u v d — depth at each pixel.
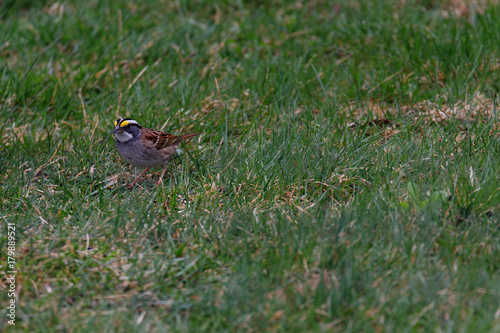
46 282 7.92
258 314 7.10
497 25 14.80
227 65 15.01
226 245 8.39
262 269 7.91
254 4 18.36
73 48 16.23
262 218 9.00
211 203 9.74
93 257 8.41
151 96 13.60
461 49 14.11
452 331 6.62
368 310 7.06
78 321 7.21
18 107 13.50
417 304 7.05
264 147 11.17
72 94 13.75
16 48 16.28
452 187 9.29
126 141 10.45
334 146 11.04
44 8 18.66
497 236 8.23
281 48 16.00
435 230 8.34
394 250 8.01
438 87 13.38
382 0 17.69
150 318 7.22
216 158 11.18
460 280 7.36
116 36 16.28
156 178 11.06
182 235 8.82
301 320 7.00
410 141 11.12
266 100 13.30
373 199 9.17
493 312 6.78
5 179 10.57
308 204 9.62
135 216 9.27
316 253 8.12
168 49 15.91
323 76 14.04
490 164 9.73
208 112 13.03
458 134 11.51
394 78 13.55
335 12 17.39
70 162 11.14
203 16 17.98
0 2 19.02
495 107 12.35
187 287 7.82
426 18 16.28
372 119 12.34
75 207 9.66
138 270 8.13
